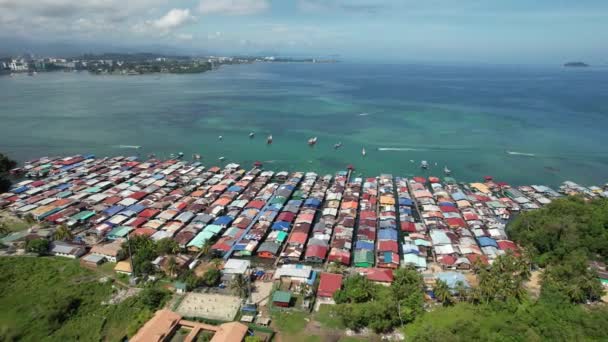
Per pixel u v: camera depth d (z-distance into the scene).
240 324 82.50
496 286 90.19
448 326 81.31
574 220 120.19
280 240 122.75
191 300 94.81
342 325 86.69
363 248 118.81
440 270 110.38
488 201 154.12
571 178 189.50
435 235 125.31
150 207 147.25
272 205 147.12
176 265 104.75
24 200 151.62
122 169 189.62
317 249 115.94
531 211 134.25
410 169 199.12
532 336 77.06
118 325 87.50
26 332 85.00
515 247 120.38
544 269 109.25
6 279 102.00
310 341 82.38
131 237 120.12
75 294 96.44
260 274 105.88
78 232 131.12
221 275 104.06
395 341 81.94
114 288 99.69
